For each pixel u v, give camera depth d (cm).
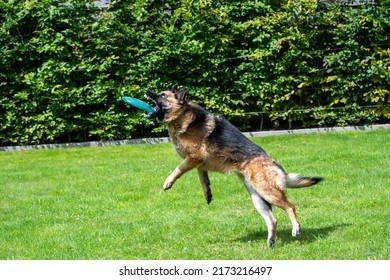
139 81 1472
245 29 1484
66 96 1440
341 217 769
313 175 1007
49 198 948
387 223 732
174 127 709
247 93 1476
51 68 1442
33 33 1498
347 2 1559
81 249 690
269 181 670
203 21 1476
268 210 681
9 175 1137
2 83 1434
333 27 1534
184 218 801
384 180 948
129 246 695
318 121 1527
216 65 1464
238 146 689
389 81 1489
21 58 1451
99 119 1466
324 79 1495
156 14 1505
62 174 1130
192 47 1445
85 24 1488
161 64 1454
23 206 907
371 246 651
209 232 738
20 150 1448
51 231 769
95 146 1462
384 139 1320
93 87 1452
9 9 1462
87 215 844
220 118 716
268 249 662
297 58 1484
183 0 1486
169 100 705
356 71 1493
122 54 1469
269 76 1487
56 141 1495
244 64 1473
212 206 860
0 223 817
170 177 716
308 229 732
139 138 1495
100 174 1113
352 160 1112
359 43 1516
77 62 1466
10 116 1441
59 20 1462
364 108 1512
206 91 1472
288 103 1515
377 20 1477
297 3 1502
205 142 700
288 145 1322
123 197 934
